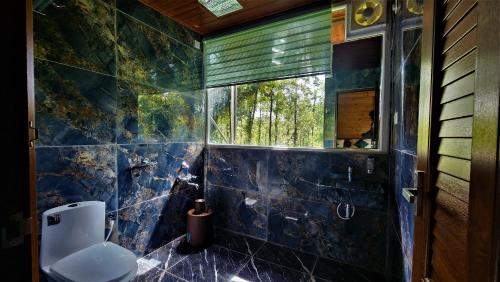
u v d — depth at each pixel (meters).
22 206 0.41
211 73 2.38
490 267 0.38
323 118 1.92
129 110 1.71
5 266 0.39
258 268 1.76
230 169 2.35
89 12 1.44
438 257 0.63
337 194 1.81
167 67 2.02
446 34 0.60
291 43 1.94
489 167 0.38
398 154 1.39
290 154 2.02
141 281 1.59
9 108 0.38
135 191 1.78
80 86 1.41
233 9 1.90
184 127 2.22
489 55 0.39
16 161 0.39
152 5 1.82
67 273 1.10
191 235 2.06
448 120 0.59
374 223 1.70
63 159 1.34
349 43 1.77
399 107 1.36
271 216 2.13
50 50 1.27
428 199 0.69
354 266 1.77
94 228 1.42
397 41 1.44
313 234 1.93
